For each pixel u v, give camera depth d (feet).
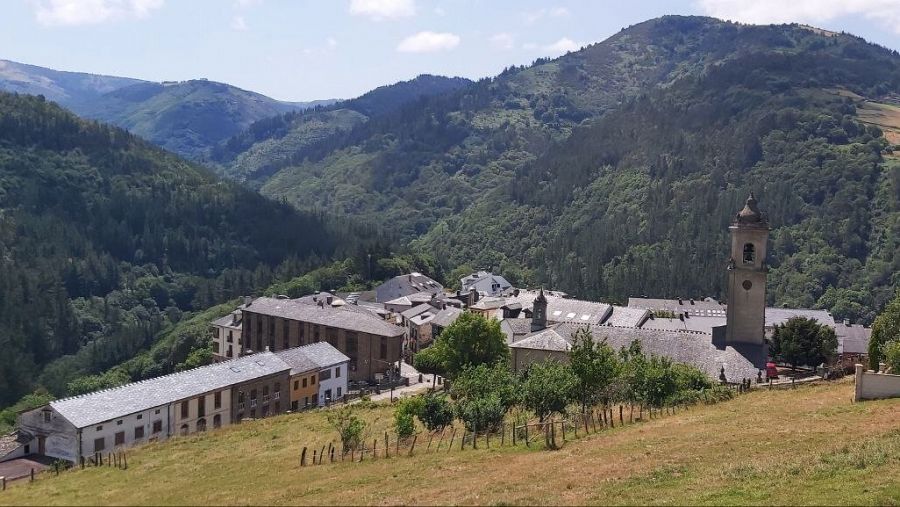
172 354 486.79
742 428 148.87
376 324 375.66
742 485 105.50
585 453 139.13
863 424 142.10
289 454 178.91
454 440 174.09
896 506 91.09
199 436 222.48
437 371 343.05
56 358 549.95
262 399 285.64
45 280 615.16
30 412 223.10
